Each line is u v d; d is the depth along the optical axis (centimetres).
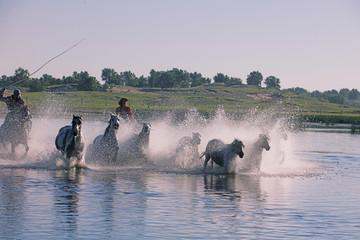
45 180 1655
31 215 1139
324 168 2264
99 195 1406
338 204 1377
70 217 1130
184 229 1055
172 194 1466
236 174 1989
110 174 1870
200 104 18400
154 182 1700
